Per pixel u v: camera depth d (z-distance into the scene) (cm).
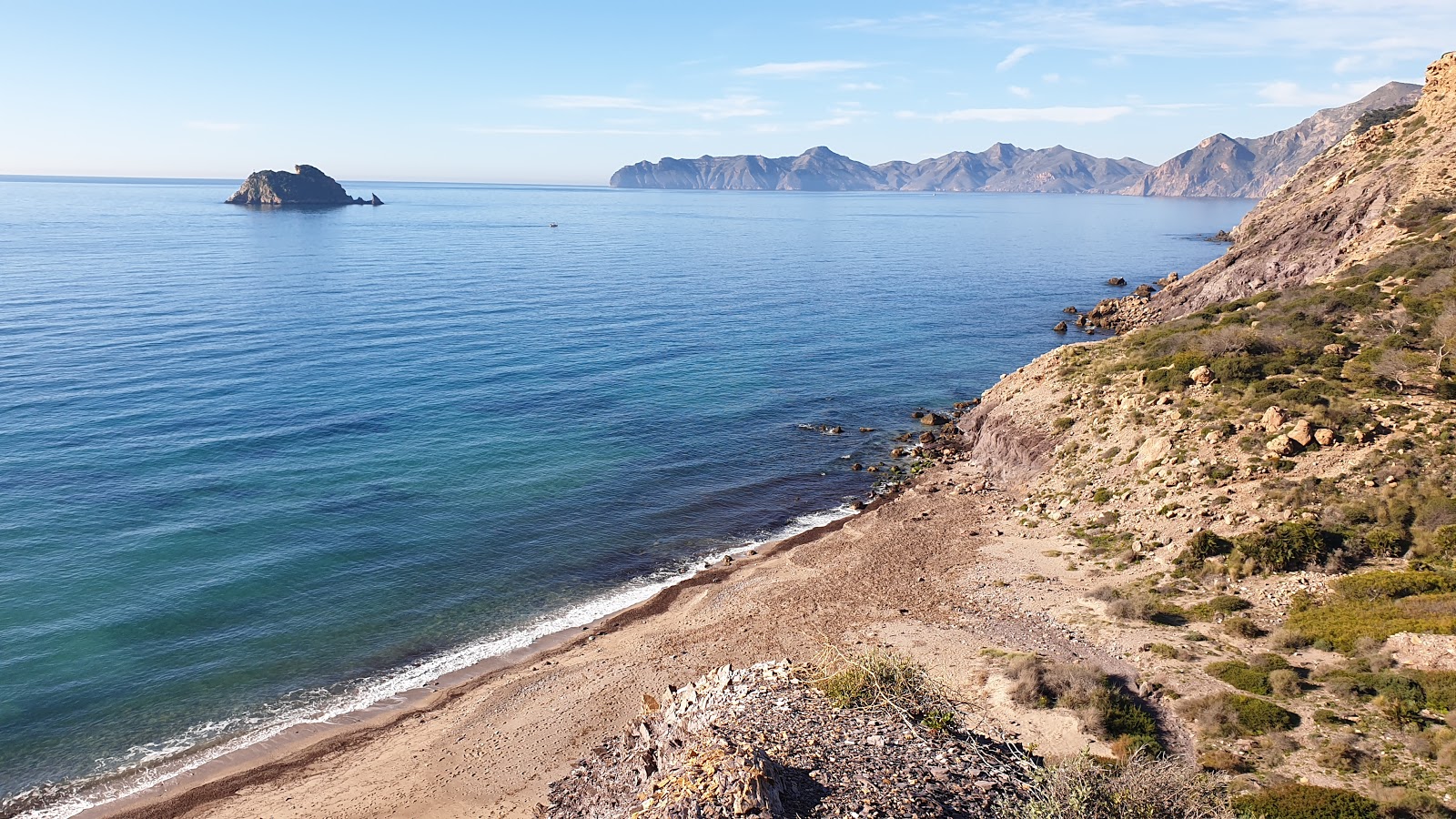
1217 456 4144
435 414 6700
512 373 7975
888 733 2108
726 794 1627
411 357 8381
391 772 2792
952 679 2823
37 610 3734
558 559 4516
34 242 16838
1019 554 4091
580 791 2356
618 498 5338
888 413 7250
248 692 3288
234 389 7012
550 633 3784
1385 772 1997
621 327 10325
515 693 3225
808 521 5091
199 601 3891
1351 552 3195
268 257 16050
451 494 5244
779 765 1848
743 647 3416
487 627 3828
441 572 4297
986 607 3519
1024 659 2811
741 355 9112
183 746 2962
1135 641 2956
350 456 5738
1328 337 5044
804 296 13238
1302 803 1886
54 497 4831
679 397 7525
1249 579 3275
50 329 8700
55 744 2947
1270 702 2391
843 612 3644
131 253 15625
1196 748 2262
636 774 2159
